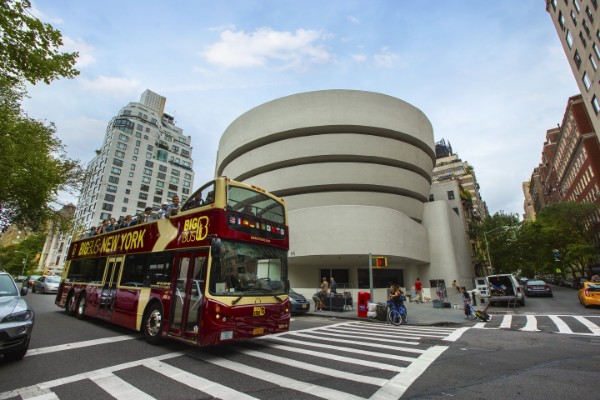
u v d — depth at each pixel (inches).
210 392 179.8
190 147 3821.4
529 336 371.9
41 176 584.7
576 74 1423.5
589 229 1884.8
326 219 965.2
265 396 172.9
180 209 342.3
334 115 1120.2
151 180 3184.1
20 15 241.8
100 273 456.1
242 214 303.3
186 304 279.1
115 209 2851.9
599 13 1128.2
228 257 279.1
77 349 286.2
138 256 380.2
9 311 232.5
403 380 200.7
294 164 1154.0
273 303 300.4
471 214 2025.1
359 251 932.6
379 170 1111.0
